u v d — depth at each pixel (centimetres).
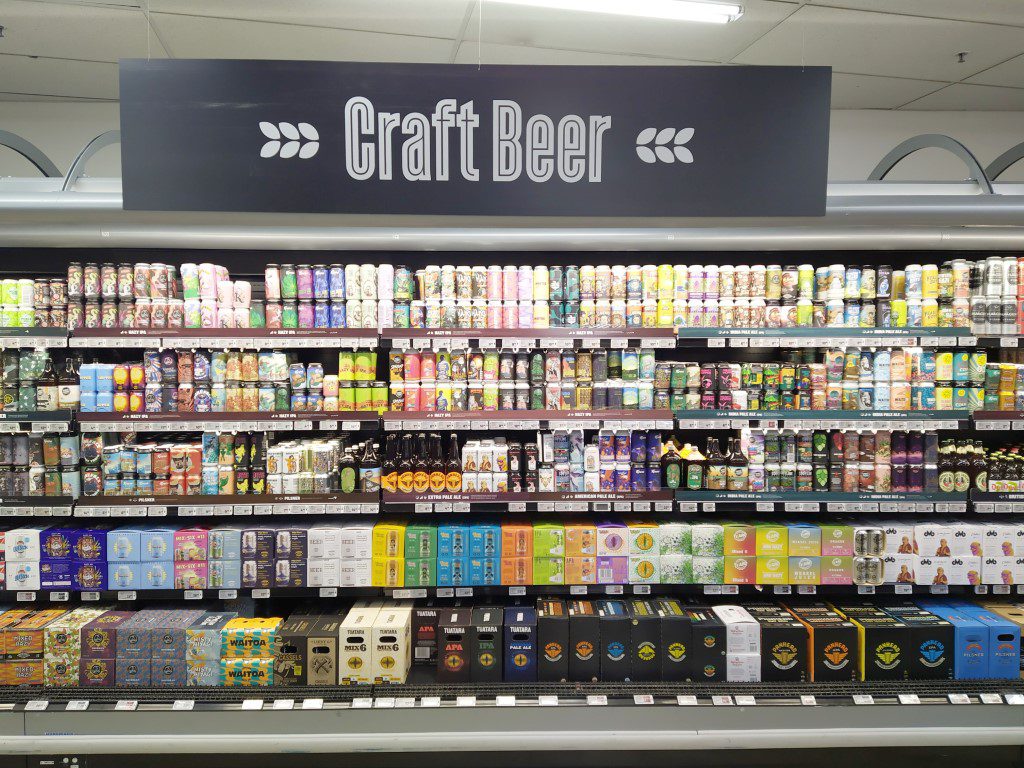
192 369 321
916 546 325
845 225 303
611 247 327
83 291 315
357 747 287
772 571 324
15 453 316
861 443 330
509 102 217
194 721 286
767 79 218
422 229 322
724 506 326
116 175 445
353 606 329
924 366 326
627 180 220
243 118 212
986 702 290
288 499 317
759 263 373
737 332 321
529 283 326
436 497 321
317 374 325
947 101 449
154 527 323
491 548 321
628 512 353
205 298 315
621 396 331
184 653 299
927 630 304
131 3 307
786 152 219
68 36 342
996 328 320
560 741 289
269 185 214
